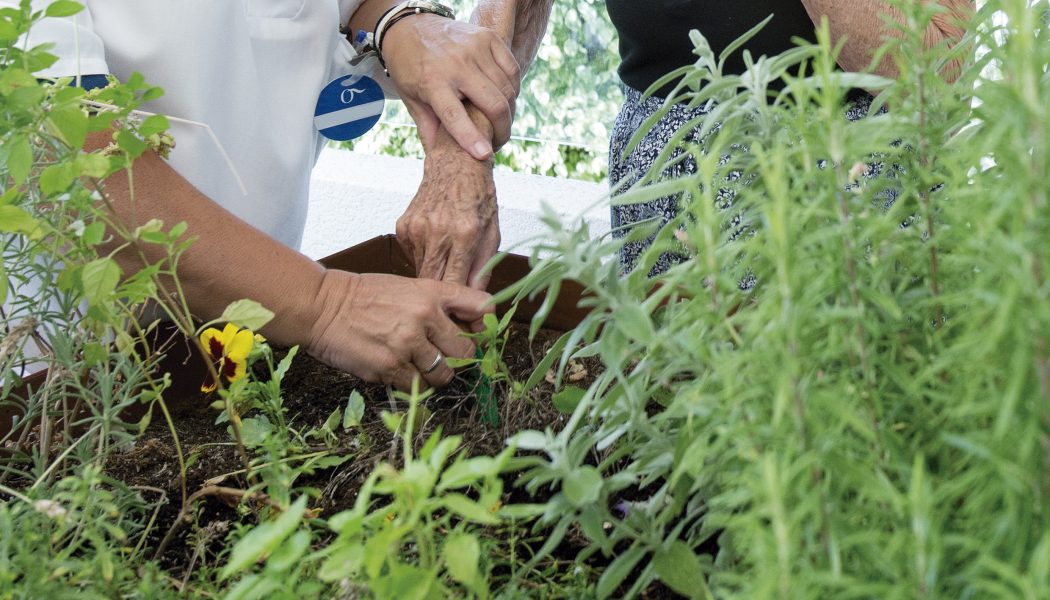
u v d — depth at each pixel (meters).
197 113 1.36
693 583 0.56
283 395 1.17
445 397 1.14
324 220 2.99
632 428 0.61
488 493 0.46
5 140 0.65
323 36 1.53
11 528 0.56
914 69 0.53
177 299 1.02
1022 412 0.35
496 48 1.36
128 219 0.95
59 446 0.79
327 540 0.82
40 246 0.72
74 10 0.67
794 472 0.35
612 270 0.58
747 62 0.68
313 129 1.66
